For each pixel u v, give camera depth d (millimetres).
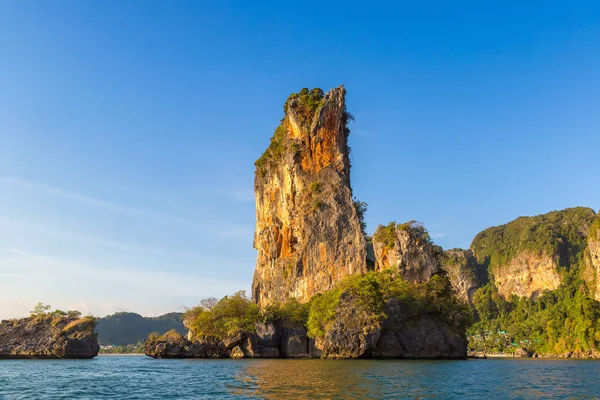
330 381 51250
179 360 110062
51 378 61844
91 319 145000
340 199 150625
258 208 185875
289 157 164125
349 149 165750
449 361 99312
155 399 40938
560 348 191000
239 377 57812
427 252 127375
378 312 103188
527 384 52031
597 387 49688
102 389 48938
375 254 136500
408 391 43469
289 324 124125
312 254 147750
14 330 139125
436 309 117562
